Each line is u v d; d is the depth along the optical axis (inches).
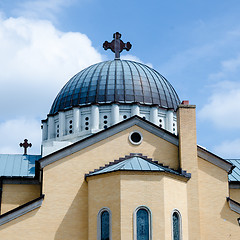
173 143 1360.7
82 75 1846.7
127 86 1756.9
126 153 1333.7
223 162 1371.8
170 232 1200.8
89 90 1763.0
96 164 1315.2
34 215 1258.0
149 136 1354.6
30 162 1609.3
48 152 1472.7
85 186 1300.4
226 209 1342.3
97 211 1239.5
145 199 1196.5
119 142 1337.4
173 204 1233.4
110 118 1692.9
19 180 1487.5
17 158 1628.9
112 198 1211.2
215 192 1352.1
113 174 1223.5
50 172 1294.3
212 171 1366.9
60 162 1305.4
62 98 1817.2
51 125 1791.3
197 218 1284.4
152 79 1820.9
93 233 1233.4
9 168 1566.2
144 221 1186.0
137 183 1205.1
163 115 1745.8
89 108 1711.4
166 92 1813.5
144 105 1713.8
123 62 1875.0
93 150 1323.8
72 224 1270.9
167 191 1224.2
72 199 1286.9
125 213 1182.9
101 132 1336.1
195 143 1343.5
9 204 1462.8
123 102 1713.8
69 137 1702.8
